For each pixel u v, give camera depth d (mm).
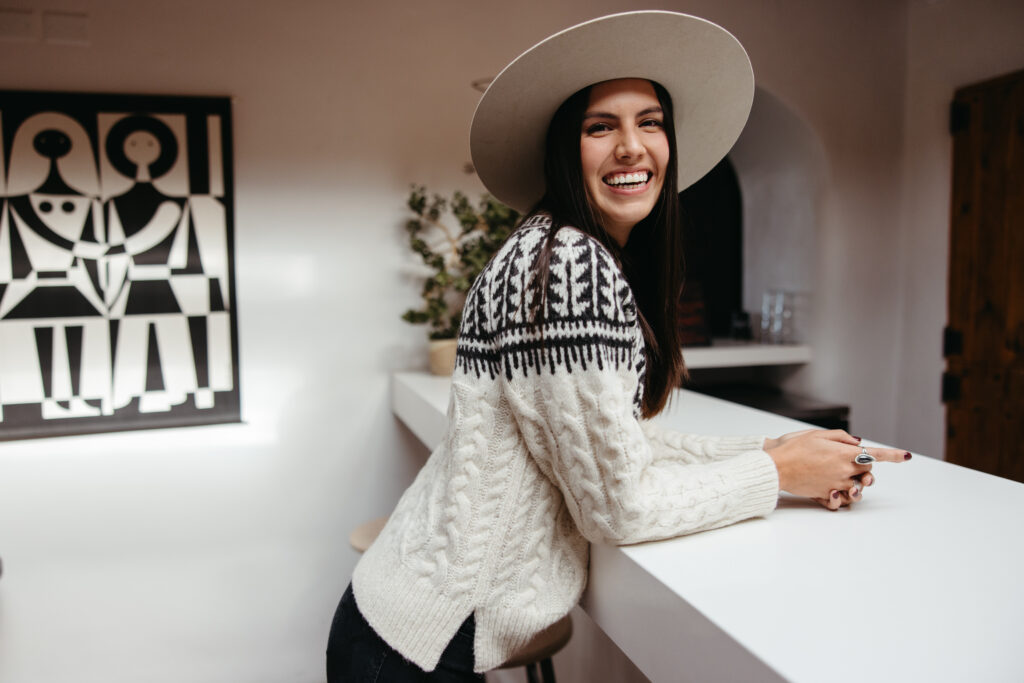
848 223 2807
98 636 2338
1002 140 2436
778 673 591
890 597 719
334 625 1005
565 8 2549
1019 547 842
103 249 2225
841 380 2861
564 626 1490
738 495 882
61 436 2256
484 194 2357
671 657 759
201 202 2279
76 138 2176
